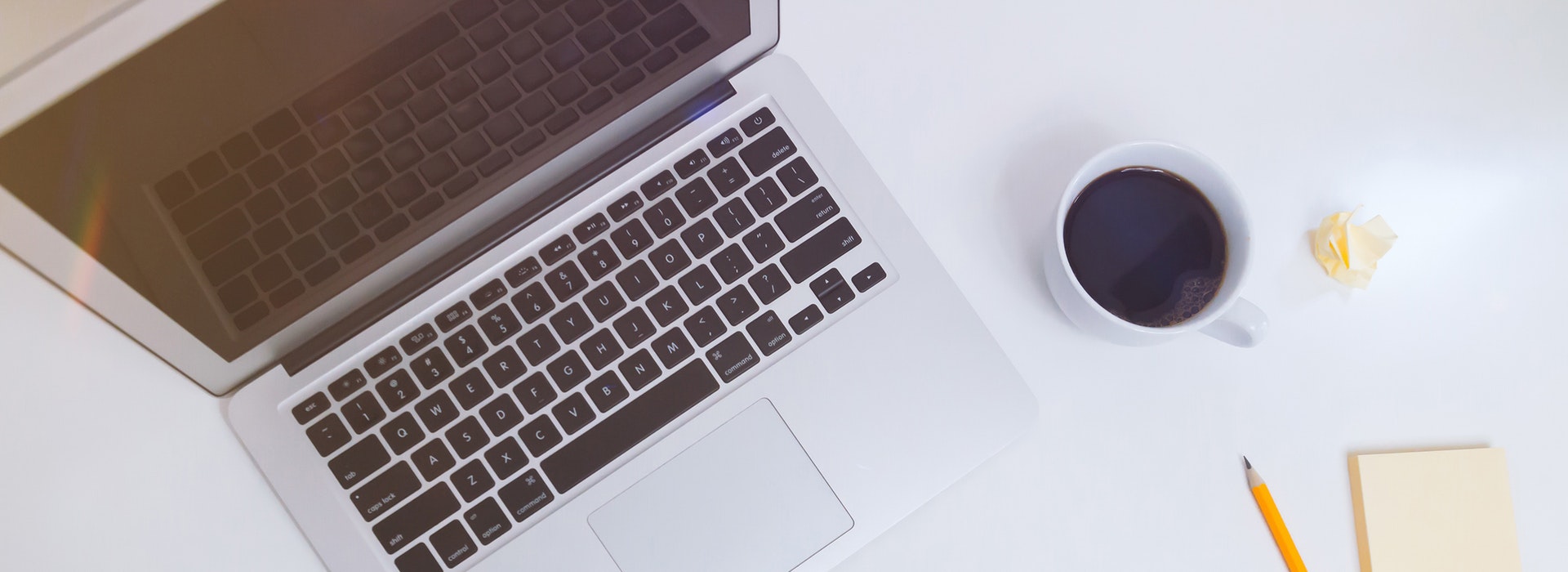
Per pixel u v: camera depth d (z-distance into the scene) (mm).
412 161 560
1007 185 678
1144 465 646
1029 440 645
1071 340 657
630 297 618
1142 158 615
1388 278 679
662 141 638
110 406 626
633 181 632
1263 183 688
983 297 660
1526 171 696
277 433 603
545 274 619
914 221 668
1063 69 699
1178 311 608
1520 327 676
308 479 600
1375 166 694
